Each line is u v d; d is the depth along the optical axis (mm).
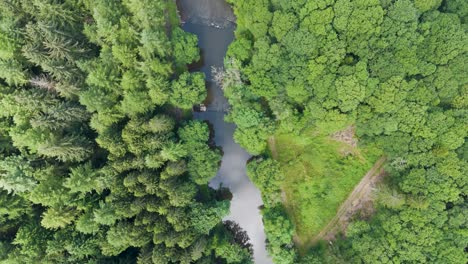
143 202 41500
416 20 38438
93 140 44188
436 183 40844
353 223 45000
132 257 44906
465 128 39469
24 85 41344
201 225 44375
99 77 39250
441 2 41031
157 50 40750
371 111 40781
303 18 38719
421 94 39531
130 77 39906
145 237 42062
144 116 42938
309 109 43125
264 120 44344
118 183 41625
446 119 39719
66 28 41312
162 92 41906
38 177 40156
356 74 38625
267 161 45219
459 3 39844
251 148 45500
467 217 40125
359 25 38031
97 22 38812
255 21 40969
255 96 44875
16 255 40500
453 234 40781
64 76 40625
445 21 38594
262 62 41500
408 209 41812
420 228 41344
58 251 41312
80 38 42156
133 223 42219
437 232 40781
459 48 38250
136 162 41469
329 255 45281
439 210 40781
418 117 39812
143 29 39812
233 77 43469
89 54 42625
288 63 40625
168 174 41656
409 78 40438
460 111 39969
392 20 38125
